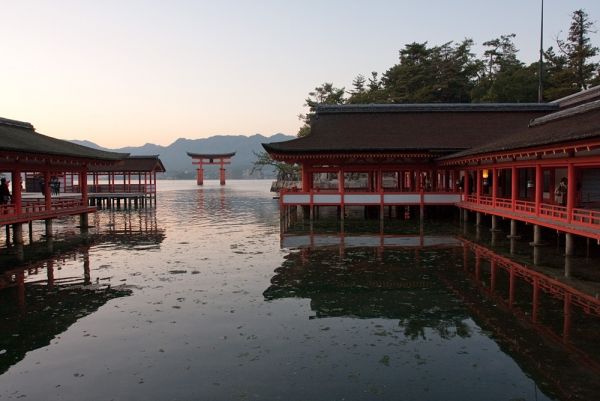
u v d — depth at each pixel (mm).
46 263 18906
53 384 8367
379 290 14328
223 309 12453
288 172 79125
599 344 9812
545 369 8719
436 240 23500
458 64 67438
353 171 31875
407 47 69125
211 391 8008
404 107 36625
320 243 23234
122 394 7949
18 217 20469
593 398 7645
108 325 11320
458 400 7660
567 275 15414
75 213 26625
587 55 52969
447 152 29703
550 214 19688
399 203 29609
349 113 36906
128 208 48406
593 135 13383
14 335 10805
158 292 14195
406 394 7867
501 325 11047
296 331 10812
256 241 24219
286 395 7855
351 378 8453
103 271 17250
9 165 20438
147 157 55312
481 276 15805
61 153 22688
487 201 25797
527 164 20500
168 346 9961
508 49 78562
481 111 36312
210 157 136375
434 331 10758
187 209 46750
